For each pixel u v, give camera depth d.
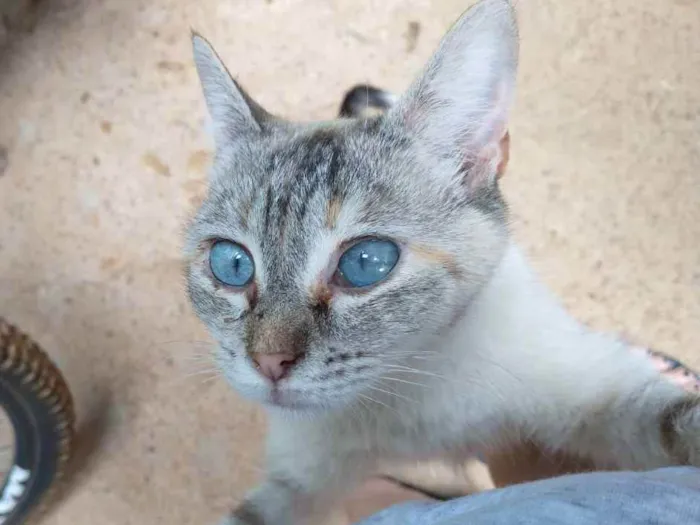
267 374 0.19
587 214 0.38
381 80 0.41
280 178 0.20
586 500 0.13
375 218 0.19
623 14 0.41
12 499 0.33
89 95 0.42
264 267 0.19
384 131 0.20
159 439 0.36
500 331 0.21
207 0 0.43
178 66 0.42
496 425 0.23
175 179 0.40
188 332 0.37
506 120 0.20
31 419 0.31
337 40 0.42
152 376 0.37
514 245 0.24
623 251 0.37
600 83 0.40
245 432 0.36
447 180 0.20
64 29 0.43
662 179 0.38
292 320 0.18
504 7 0.19
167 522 0.35
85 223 0.40
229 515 0.24
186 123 0.41
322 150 0.20
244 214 0.20
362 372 0.19
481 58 0.20
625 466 0.22
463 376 0.21
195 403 0.36
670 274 0.36
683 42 0.40
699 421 0.19
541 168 0.38
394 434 0.23
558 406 0.22
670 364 0.22
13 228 0.40
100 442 0.36
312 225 0.19
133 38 0.43
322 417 0.22
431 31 0.42
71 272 0.39
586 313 0.36
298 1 0.43
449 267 0.19
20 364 0.29
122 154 0.41
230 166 0.22
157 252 0.39
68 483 0.35
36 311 0.38
